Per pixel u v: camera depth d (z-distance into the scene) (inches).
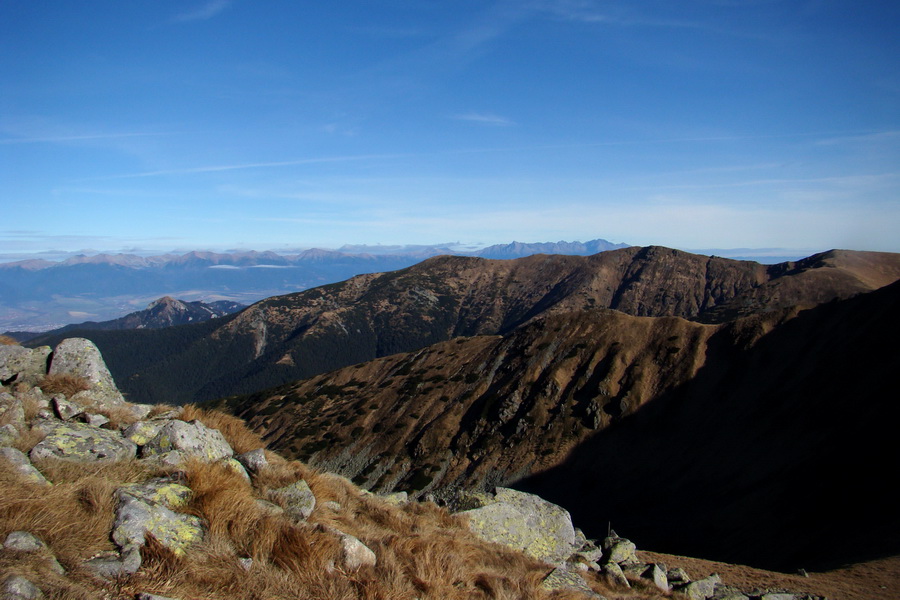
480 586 411.5
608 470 2977.4
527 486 3063.5
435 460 3511.3
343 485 570.6
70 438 344.5
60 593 208.7
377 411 4173.2
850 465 1950.1
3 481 266.1
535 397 3636.8
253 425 4616.1
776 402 2881.4
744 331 3491.6
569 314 4325.8
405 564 374.6
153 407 502.9
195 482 331.0
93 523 263.7
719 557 1790.1
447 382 4229.8
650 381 3464.6
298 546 310.7
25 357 476.4
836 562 1304.1
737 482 2413.9
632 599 567.5
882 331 2704.2
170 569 255.4
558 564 619.2
